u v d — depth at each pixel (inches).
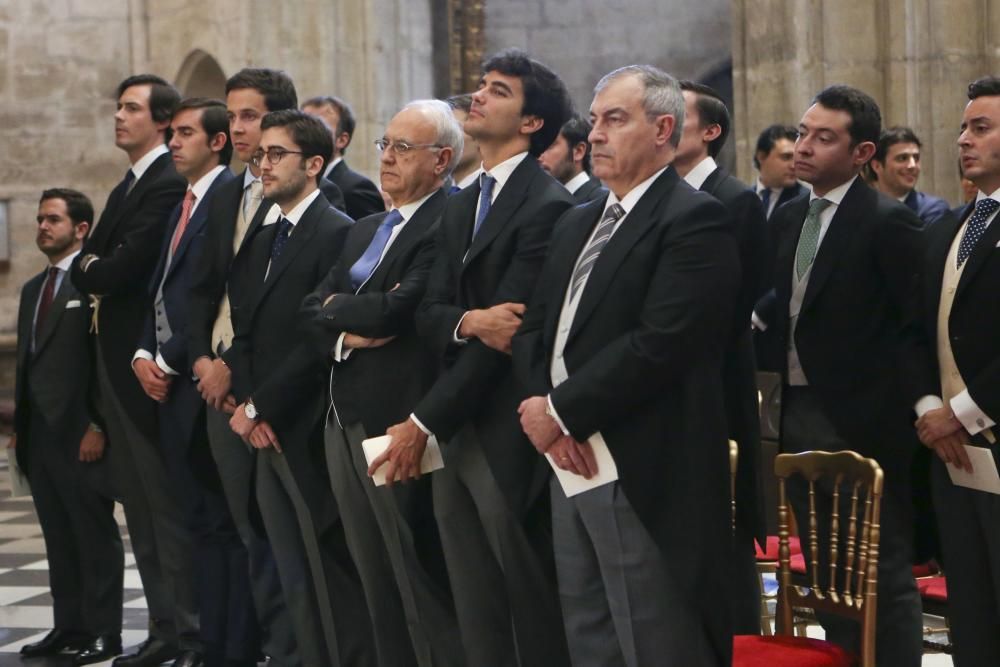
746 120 923.4
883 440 468.8
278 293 497.7
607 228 371.9
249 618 533.3
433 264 442.6
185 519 547.2
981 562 398.3
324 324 450.0
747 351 450.9
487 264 418.6
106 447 613.6
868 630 370.6
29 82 1364.4
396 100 1155.9
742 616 455.5
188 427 539.2
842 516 468.1
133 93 585.9
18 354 643.5
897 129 689.6
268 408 481.7
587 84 1499.8
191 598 561.9
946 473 404.8
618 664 372.5
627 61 1493.6
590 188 579.8
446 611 458.0
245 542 521.7
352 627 490.0
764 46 905.5
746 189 463.2
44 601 712.4
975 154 399.2
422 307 427.5
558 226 390.3
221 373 506.0
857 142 475.2
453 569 435.8
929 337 415.5
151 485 567.8
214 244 526.3
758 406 457.4
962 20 845.8
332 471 471.5
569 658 417.1
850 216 475.8
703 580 348.2
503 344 401.7
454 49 1318.9
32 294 654.5
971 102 402.3
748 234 455.8
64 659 611.5
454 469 429.4
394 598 474.0
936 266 414.3
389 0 1149.1
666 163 369.1
